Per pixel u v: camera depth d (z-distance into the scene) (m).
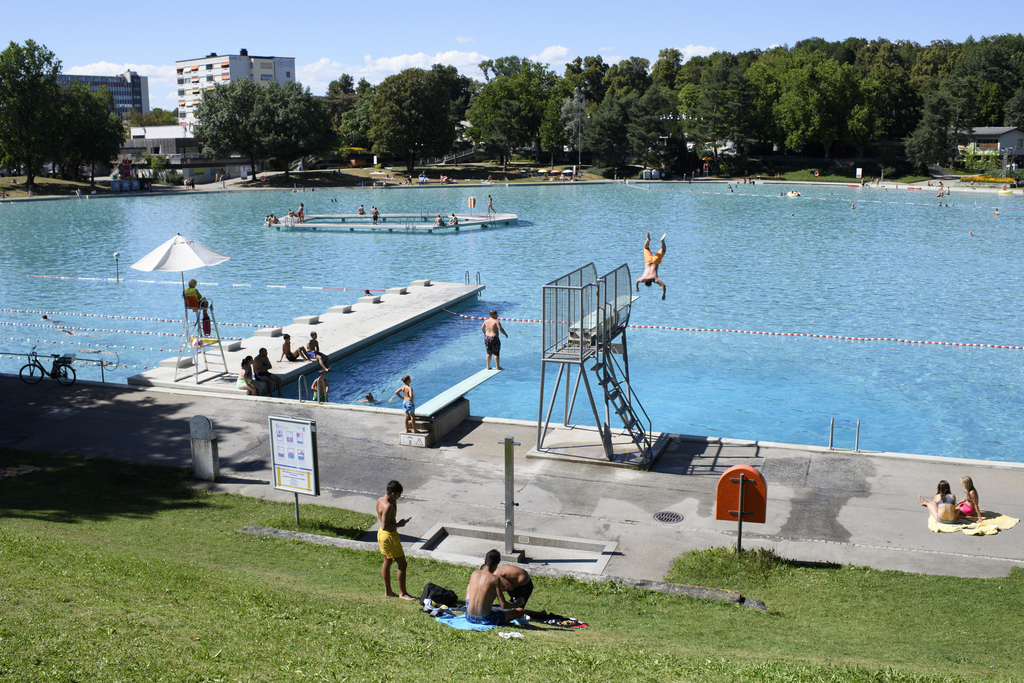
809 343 28.16
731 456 16.88
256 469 16.48
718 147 122.94
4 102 83.75
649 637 9.13
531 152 136.50
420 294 35.81
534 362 26.53
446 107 112.31
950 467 15.91
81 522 13.05
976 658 8.77
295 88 104.81
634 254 48.94
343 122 137.62
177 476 15.97
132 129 135.25
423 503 14.77
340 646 7.87
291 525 13.53
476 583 9.36
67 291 39.47
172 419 19.56
